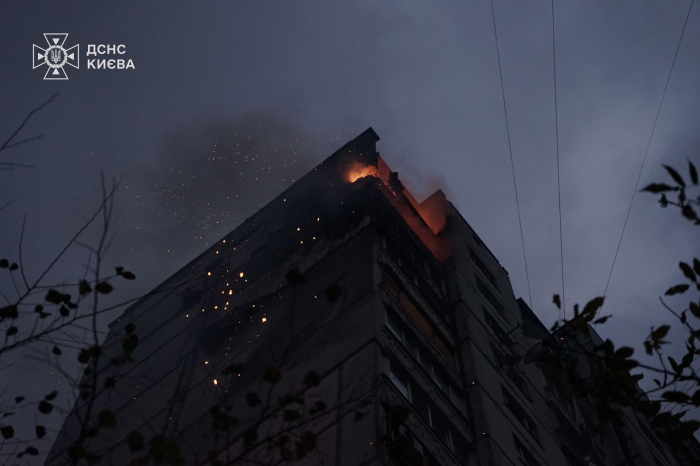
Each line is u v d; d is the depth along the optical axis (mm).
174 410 22891
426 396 18000
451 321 23734
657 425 8180
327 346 19266
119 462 22578
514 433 20047
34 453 7449
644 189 7016
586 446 24062
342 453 15148
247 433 8039
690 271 7613
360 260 22172
